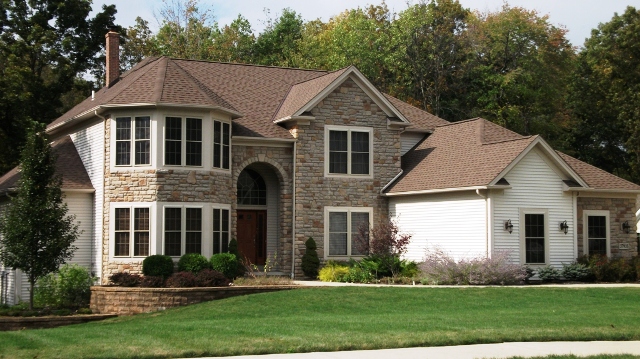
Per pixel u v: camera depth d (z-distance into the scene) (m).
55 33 50.78
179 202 29.61
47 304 28.16
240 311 23.00
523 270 28.92
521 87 56.78
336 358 13.84
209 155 30.25
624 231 33.31
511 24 60.62
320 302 23.78
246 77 37.78
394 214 34.41
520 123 56.41
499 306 22.64
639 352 14.63
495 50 59.97
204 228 30.00
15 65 46.62
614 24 57.09
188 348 14.78
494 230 29.41
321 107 33.75
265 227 34.62
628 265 31.02
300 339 15.72
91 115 31.53
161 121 29.52
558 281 30.27
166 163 29.55
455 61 57.97
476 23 66.94
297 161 33.28
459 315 20.52
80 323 24.66
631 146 51.19
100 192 30.94
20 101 42.56
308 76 39.31
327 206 33.69
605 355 14.15
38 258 26.00
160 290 25.61
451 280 28.64
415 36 57.69
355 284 29.14
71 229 30.23
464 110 57.47
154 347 15.02
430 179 32.56
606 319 19.30
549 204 30.72
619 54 55.22
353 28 59.81
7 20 50.50
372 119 34.66
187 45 60.44
